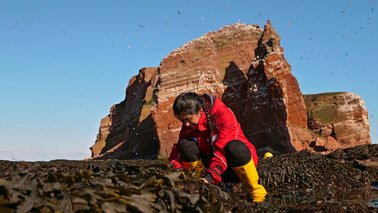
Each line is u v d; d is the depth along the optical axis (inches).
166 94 2586.1
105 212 125.4
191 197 150.6
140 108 3297.2
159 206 136.9
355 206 216.4
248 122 2304.4
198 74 2610.7
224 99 2559.1
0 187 119.3
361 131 2551.7
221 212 159.0
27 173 129.4
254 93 2305.6
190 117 220.4
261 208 207.3
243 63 2704.2
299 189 357.1
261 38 2452.0
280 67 2277.3
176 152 245.0
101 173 146.8
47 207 118.9
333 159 457.4
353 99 2603.3
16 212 115.3
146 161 641.6
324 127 2544.3
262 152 2185.0
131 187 140.9
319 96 2719.0
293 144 2174.0
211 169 210.8
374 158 456.1
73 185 128.6
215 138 222.2
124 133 3516.2
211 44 2741.1
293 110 2330.2
